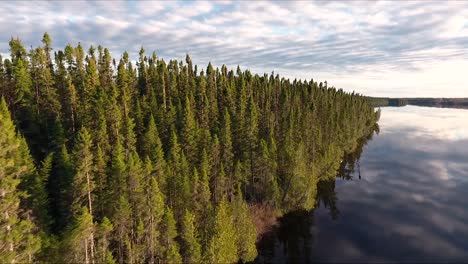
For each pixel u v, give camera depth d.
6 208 35.03
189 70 127.88
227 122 76.25
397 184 91.56
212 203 61.78
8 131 36.47
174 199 54.34
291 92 139.38
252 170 76.06
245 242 52.16
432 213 71.31
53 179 51.16
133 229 46.97
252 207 69.56
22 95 67.31
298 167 72.69
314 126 103.25
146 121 82.25
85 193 42.97
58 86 81.94
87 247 41.91
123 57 100.62
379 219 69.06
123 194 45.75
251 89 120.06
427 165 110.06
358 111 175.25
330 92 172.75
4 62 74.56
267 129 95.50
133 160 50.66
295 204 70.94
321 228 65.62
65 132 65.56
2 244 34.22
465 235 60.97
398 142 153.00
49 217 42.47
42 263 38.09
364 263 52.56
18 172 37.25
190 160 71.19
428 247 57.00
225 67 138.88
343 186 91.12
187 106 80.69
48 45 82.00
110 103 66.75
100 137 61.03
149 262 44.84
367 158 122.31
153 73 110.00
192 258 44.75
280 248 58.59
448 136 166.50
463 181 92.31
